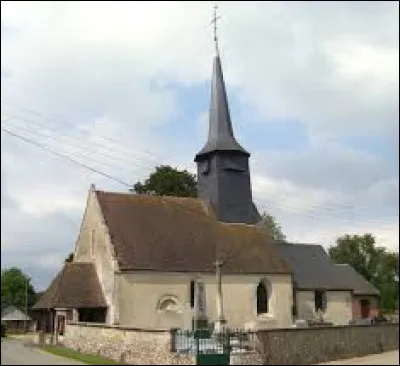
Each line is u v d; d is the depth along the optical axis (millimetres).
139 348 26062
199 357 24094
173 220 39344
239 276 38250
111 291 34500
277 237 61812
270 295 39438
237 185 42906
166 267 35719
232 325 37156
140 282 34750
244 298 38094
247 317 37875
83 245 39281
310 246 51531
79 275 36062
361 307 53812
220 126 44344
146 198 39844
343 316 47969
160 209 39594
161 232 37938
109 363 25219
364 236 83875
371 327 33781
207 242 39062
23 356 26844
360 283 53562
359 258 83125
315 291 46969
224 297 37375
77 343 31438
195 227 39750
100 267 36312
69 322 32938
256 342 25984
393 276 82500
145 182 52969
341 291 48375
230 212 42094
